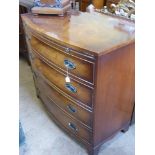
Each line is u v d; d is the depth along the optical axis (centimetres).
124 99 141
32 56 170
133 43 117
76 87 122
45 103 181
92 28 131
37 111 193
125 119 156
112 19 148
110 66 112
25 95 215
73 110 136
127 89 138
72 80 122
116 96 131
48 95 163
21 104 202
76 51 108
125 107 148
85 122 131
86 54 104
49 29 131
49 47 130
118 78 124
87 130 133
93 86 111
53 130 171
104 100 123
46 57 139
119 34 121
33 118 185
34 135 166
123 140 159
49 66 140
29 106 200
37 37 140
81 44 108
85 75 111
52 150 153
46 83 157
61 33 124
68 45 110
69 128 152
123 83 131
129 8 166
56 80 139
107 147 153
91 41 112
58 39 115
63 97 140
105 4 233
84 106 124
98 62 103
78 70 114
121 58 117
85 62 107
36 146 156
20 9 230
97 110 122
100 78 110
